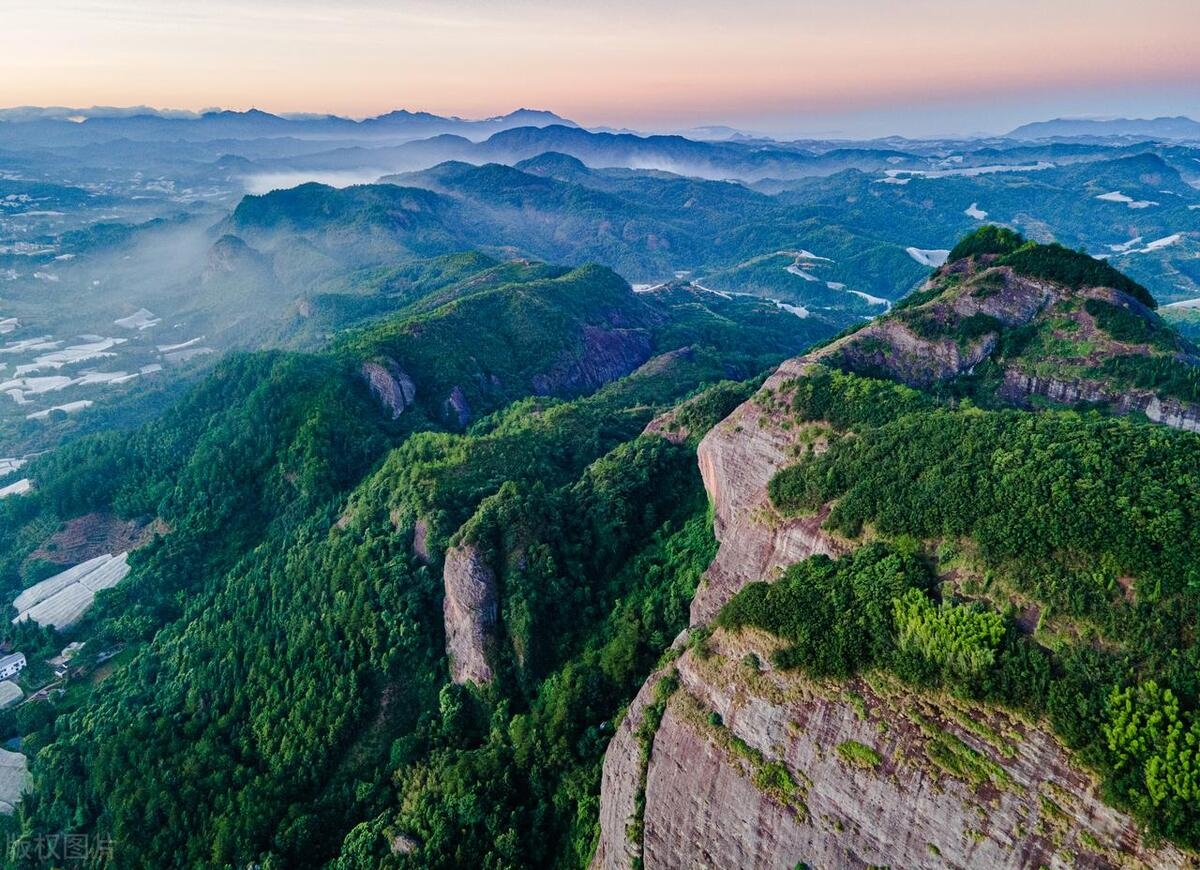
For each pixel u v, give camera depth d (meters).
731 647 54.03
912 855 41.50
